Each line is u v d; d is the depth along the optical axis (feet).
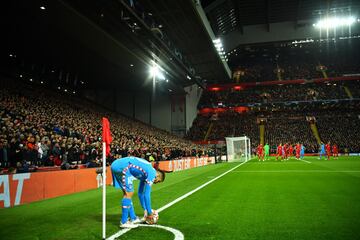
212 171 66.80
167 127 153.79
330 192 30.73
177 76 128.36
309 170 59.16
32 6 64.39
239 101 187.42
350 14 177.17
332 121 168.96
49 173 33.12
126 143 80.69
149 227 18.43
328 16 180.34
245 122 177.47
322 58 236.22
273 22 194.18
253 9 173.88
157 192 34.86
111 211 24.61
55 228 19.20
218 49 122.93
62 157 48.85
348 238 15.58
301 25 192.24
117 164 19.34
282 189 33.60
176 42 108.88
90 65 108.58
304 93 188.24
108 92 146.30
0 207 26.78
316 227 17.69
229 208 23.72
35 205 28.27
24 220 21.79
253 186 36.88
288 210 22.49
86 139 67.36
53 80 116.37
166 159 85.30
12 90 80.59
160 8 82.99
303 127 167.22
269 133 166.40
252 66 237.04
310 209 22.68
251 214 21.39
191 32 100.48
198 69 145.89
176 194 32.50
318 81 193.98
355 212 21.47
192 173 64.13
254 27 196.95
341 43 210.18
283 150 111.45
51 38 84.07
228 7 151.64
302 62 232.53
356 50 224.94
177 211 23.06
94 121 93.56
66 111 87.30
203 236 16.28
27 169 39.68
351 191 31.22
